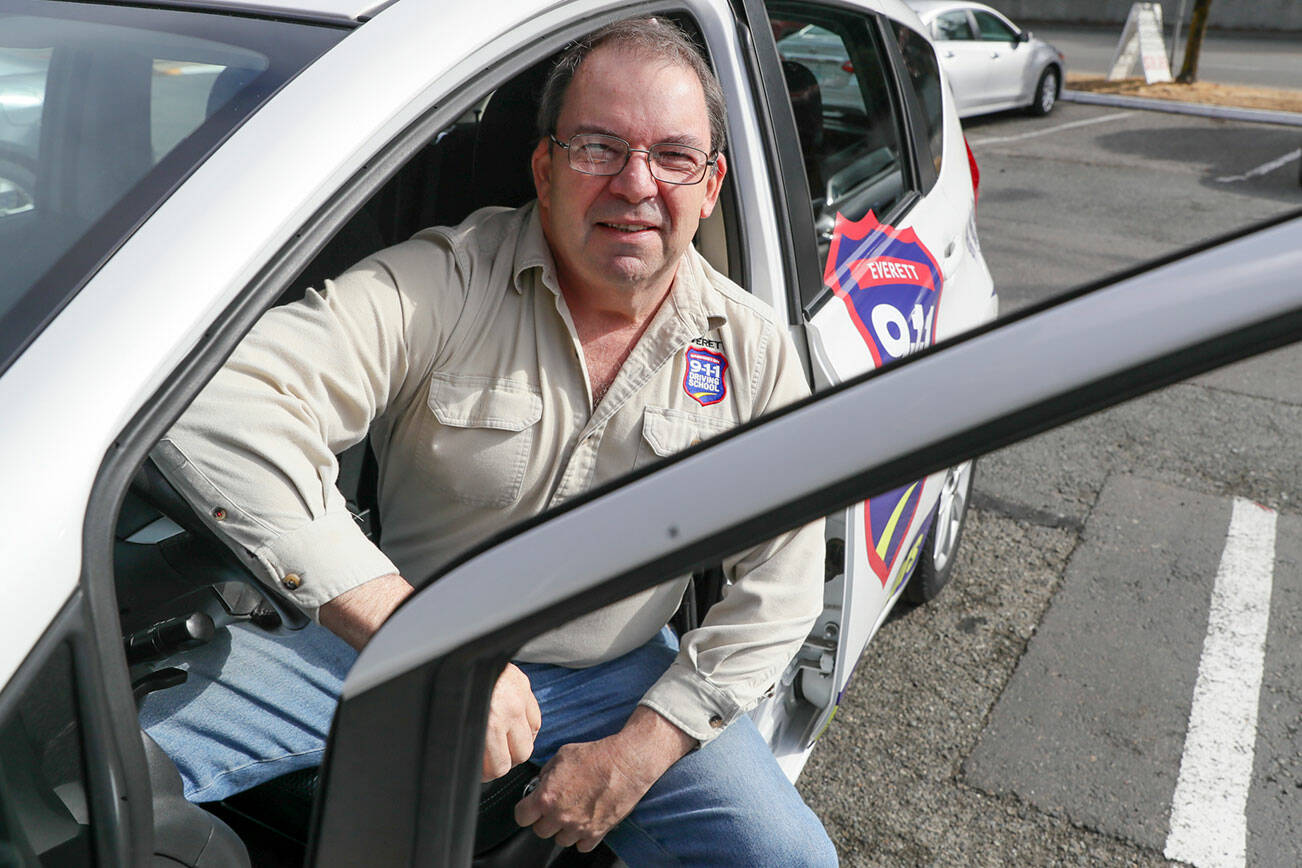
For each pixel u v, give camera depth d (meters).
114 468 0.89
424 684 0.80
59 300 0.97
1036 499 3.64
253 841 1.41
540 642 1.51
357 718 0.82
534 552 0.78
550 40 1.40
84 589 0.83
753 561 1.50
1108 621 2.99
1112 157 8.97
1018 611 3.03
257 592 1.32
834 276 2.14
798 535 1.50
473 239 1.46
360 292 1.36
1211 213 7.25
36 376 0.90
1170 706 2.66
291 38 1.27
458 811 0.86
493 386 1.42
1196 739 2.55
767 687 1.46
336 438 1.34
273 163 1.09
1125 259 6.21
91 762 0.83
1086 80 13.74
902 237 2.46
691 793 1.46
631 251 1.40
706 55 1.82
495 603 0.78
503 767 1.14
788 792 1.50
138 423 0.92
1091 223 6.96
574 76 1.42
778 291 1.88
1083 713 2.63
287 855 1.40
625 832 1.51
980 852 2.25
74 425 0.88
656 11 1.65
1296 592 3.13
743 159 1.84
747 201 1.84
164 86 1.22
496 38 1.32
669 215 1.42
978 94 10.12
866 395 0.75
